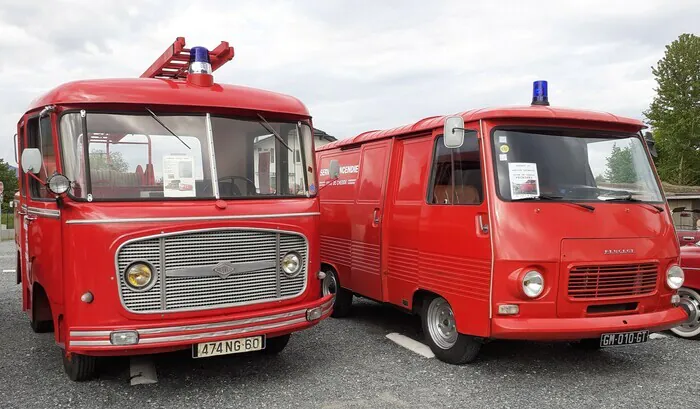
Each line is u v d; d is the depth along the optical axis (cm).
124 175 455
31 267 544
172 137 475
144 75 650
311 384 507
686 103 4512
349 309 795
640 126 562
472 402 461
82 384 507
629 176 554
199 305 457
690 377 520
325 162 861
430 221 575
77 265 430
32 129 536
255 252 484
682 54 4634
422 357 589
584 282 488
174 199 461
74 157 446
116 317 431
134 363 566
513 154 513
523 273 477
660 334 679
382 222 664
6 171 4506
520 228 485
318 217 535
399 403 460
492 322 486
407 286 616
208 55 511
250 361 579
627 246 505
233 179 491
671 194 1612
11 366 561
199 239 458
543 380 514
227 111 499
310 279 520
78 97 452
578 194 520
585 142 542
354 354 603
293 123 536
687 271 646
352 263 743
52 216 459
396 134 662
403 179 644
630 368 548
